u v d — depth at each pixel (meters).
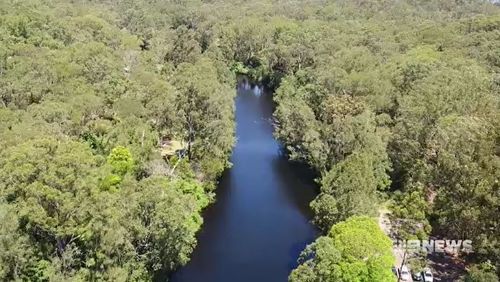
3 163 51.09
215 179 95.94
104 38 157.38
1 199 47.41
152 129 91.25
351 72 117.56
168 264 63.66
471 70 103.38
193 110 92.62
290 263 74.38
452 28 169.50
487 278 56.16
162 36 194.62
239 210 89.06
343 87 111.31
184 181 85.38
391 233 78.50
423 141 89.75
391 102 104.00
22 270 48.19
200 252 76.38
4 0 159.50
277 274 71.75
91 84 101.88
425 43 158.00
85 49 119.75
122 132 82.00
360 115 91.19
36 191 46.75
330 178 76.00
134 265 56.59
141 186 60.31
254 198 93.69
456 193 71.00
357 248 54.28
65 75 99.38
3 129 71.56
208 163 91.56
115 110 92.81
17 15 138.88
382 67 121.94
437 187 81.31
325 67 131.38
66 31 149.00
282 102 121.50
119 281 51.66
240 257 75.50
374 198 75.19
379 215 82.06
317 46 162.12
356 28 195.50
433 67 108.81
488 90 98.94
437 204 74.12
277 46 178.88
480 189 64.31
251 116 141.38
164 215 58.22
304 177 102.75
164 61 160.62
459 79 95.88
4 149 57.28
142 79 110.31
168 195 60.44
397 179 94.25
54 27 146.50
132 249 56.12
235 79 175.25
